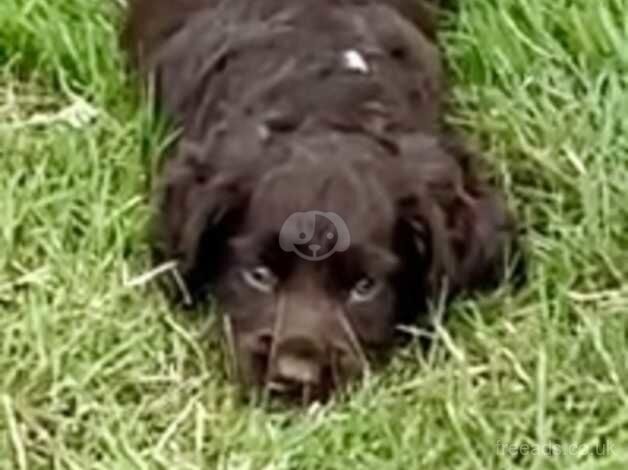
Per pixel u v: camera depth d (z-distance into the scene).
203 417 1.12
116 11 1.31
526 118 1.26
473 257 1.14
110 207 1.20
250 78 1.18
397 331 1.13
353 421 1.10
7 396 1.12
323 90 1.16
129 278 1.17
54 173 1.22
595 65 1.29
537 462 1.09
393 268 1.10
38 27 1.29
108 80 1.27
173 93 1.22
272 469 1.09
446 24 1.31
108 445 1.11
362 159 1.11
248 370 1.10
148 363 1.14
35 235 1.19
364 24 1.22
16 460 1.10
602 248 1.19
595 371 1.13
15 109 1.27
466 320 1.15
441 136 1.19
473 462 1.09
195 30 1.24
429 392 1.12
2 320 1.15
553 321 1.15
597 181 1.22
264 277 1.10
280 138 1.13
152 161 1.21
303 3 1.23
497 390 1.13
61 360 1.14
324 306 1.08
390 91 1.18
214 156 1.13
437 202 1.12
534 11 1.29
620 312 1.16
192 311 1.16
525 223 1.20
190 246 1.12
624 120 1.25
